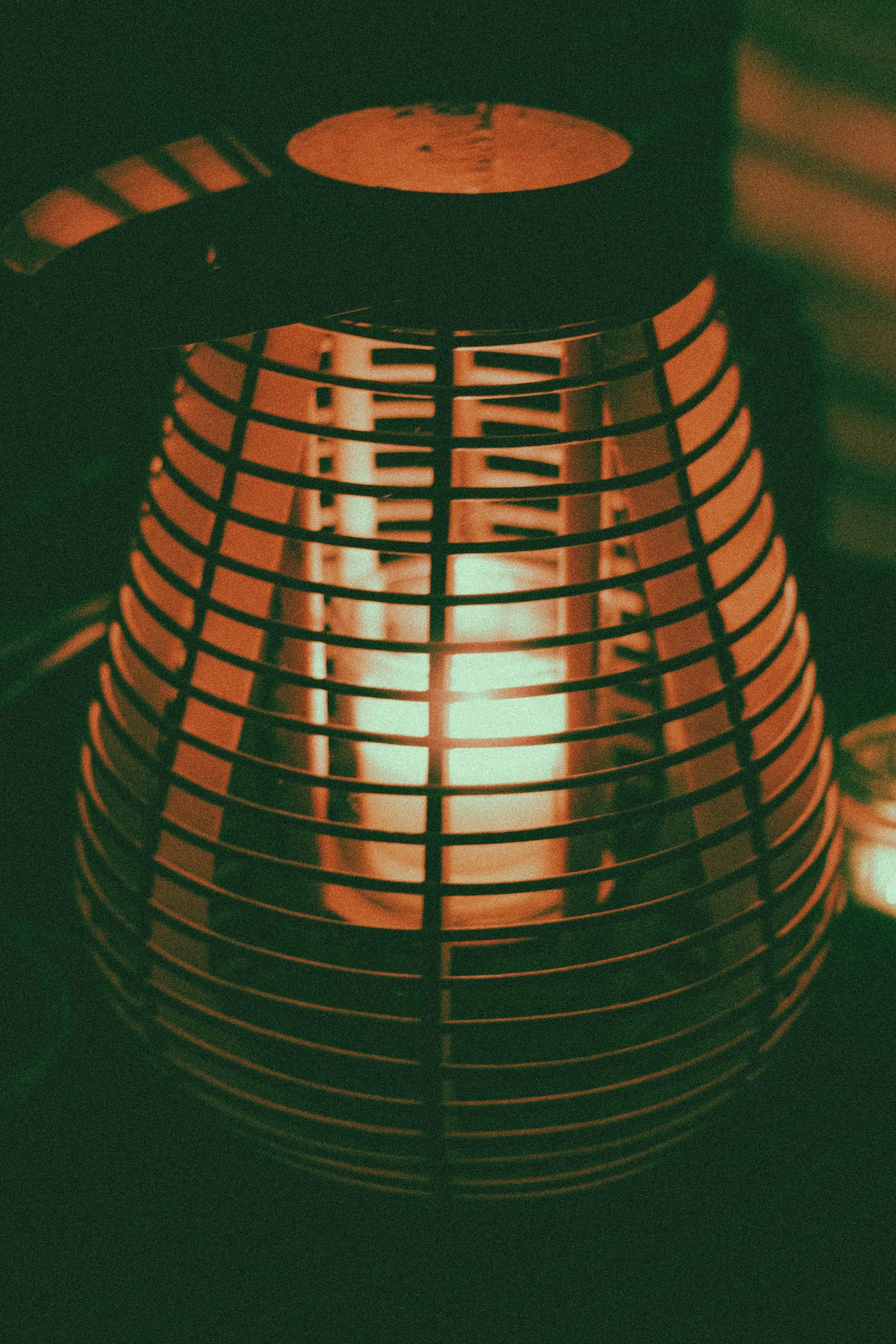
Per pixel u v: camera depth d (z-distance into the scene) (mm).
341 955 833
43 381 721
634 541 737
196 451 761
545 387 689
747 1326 810
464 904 820
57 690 1104
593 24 1023
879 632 1294
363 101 742
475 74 737
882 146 1377
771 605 734
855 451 1577
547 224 674
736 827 714
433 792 681
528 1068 704
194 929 721
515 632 846
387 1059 707
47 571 1053
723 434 722
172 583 725
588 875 694
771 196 1438
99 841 777
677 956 841
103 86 1016
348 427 809
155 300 672
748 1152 873
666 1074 725
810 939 774
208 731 737
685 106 1127
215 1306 813
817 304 1486
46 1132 871
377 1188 751
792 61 1349
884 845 981
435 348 683
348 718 829
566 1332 806
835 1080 906
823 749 790
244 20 920
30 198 1022
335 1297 818
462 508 896
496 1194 745
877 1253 833
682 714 699
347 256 667
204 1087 759
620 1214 849
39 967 924
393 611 856
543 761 808
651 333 708
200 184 787
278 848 875
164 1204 848
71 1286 817
